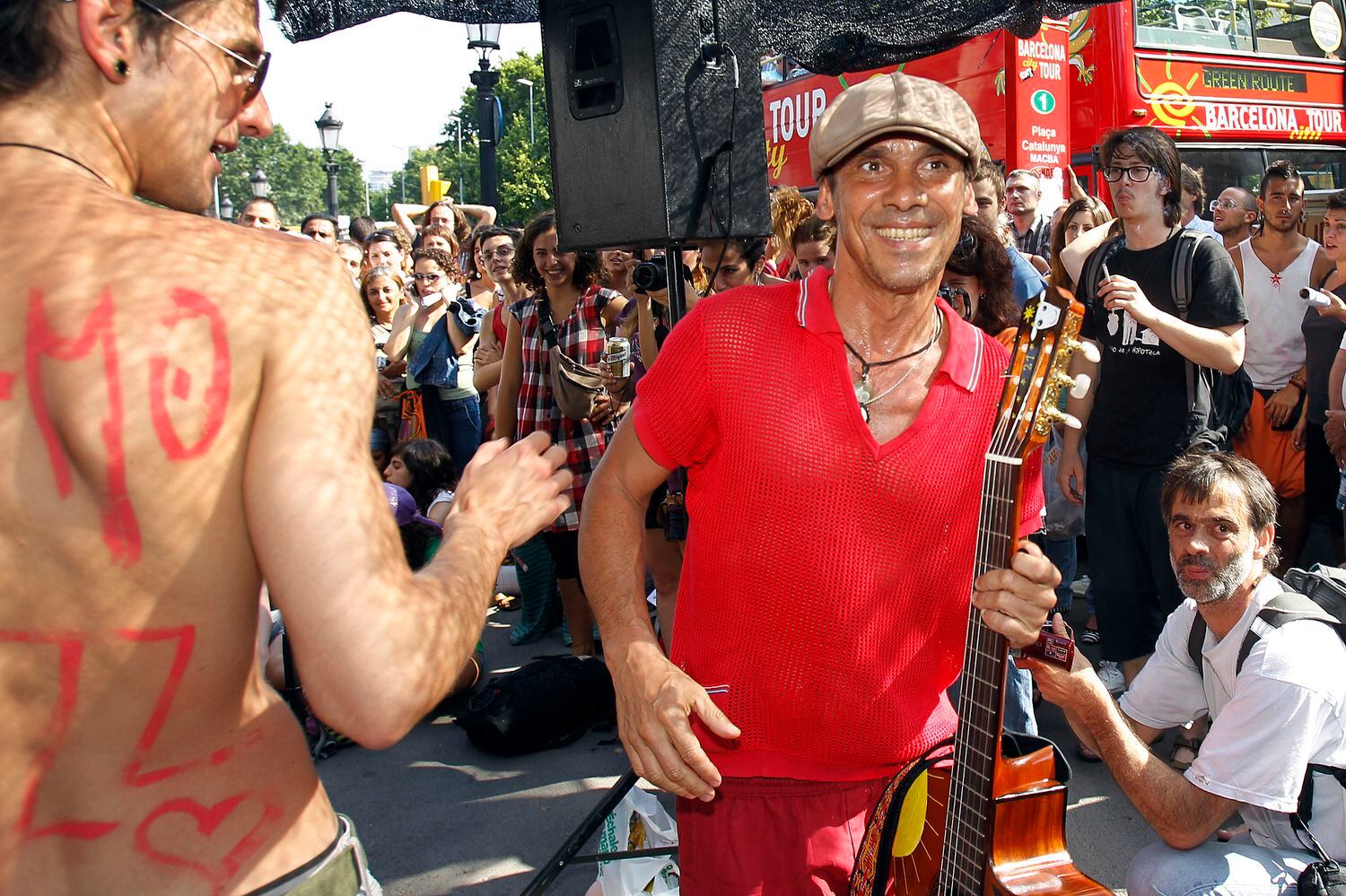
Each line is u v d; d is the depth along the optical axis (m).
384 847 3.61
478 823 3.74
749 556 1.86
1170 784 2.28
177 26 1.18
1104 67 7.29
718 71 2.95
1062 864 1.76
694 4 2.89
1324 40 8.28
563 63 2.98
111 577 1.08
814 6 3.97
